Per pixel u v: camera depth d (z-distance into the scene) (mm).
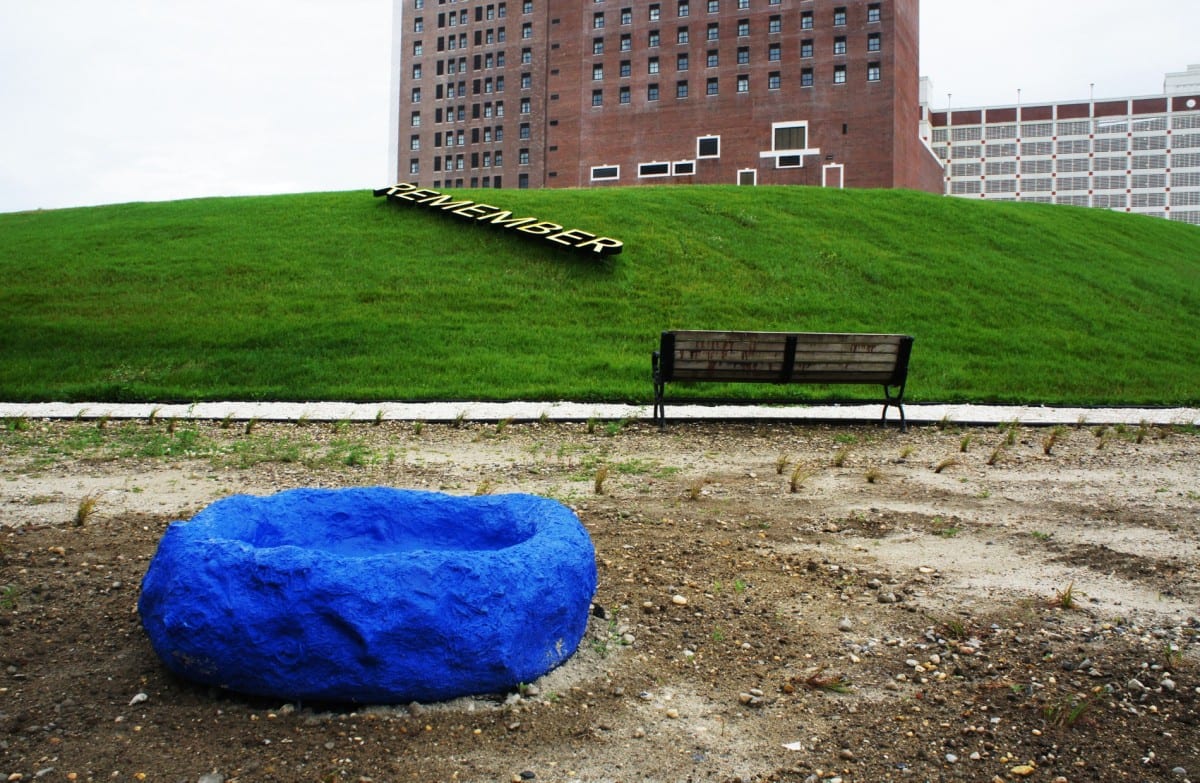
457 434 10180
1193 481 7645
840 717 3305
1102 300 20766
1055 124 117750
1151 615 4270
